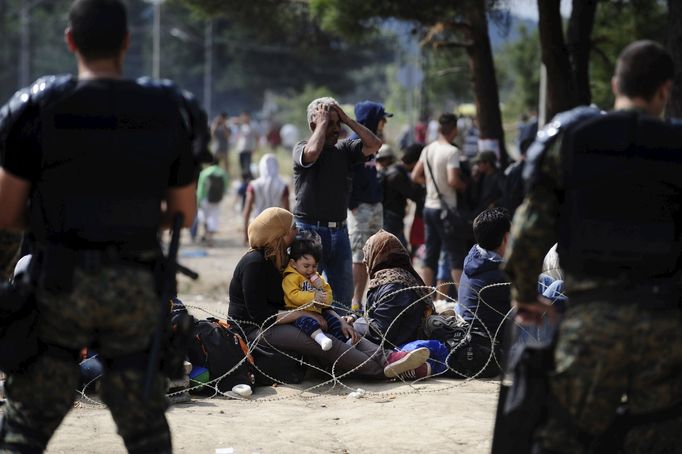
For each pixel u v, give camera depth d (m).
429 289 13.90
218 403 11.73
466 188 18.48
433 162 18.56
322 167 14.41
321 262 14.59
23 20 122.44
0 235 6.88
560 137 6.51
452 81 56.28
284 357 12.68
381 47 83.50
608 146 6.44
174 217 7.00
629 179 6.43
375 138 14.48
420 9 24.44
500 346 12.95
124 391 6.70
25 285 6.63
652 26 30.83
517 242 6.65
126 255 6.64
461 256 18.50
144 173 6.63
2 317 6.67
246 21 31.22
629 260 6.42
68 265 6.53
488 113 27.58
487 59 27.38
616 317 6.37
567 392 6.49
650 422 6.61
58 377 6.75
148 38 153.38
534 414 6.65
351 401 11.82
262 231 12.74
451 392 12.16
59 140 6.48
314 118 14.27
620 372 6.45
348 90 131.62
